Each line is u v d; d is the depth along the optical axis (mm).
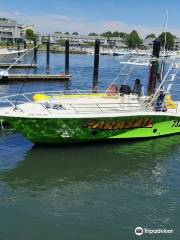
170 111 16203
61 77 35656
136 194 10969
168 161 13719
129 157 13922
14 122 13375
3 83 31594
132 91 17188
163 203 10461
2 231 8852
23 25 127125
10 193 10773
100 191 11109
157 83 18031
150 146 15195
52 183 11555
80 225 9227
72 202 10391
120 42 148375
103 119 14164
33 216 9562
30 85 31703
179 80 39031
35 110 13750
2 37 117812
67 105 14672
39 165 12852
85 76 42219
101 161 13438
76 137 14398
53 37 145375
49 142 14445
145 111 15188
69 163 13125
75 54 111938
